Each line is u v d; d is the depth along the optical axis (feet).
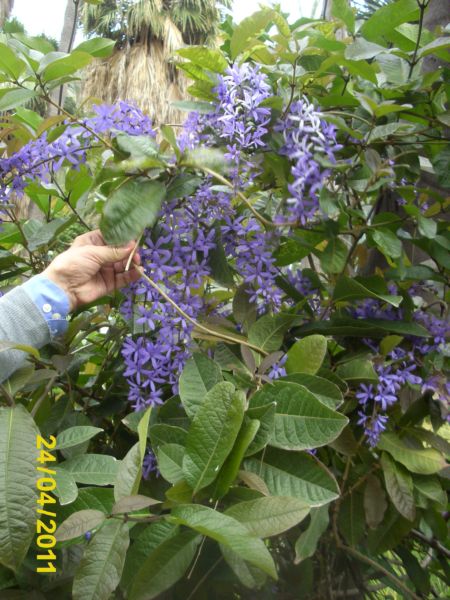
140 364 3.48
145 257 3.50
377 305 4.17
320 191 3.22
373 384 3.84
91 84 31.50
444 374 4.03
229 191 3.61
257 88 3.66
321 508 3.29
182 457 2.88
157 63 31.27
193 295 3.95
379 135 3.72
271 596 3.89
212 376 3.27
